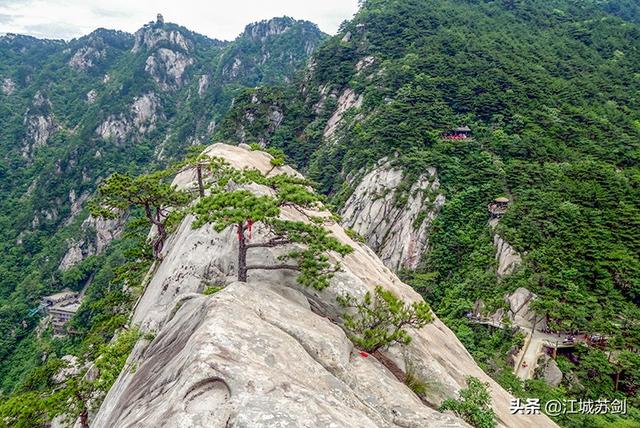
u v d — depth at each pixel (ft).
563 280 173.99
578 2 630.74
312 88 425.69
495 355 154.51
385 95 348.18
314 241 53.57
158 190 97.14
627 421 119.55
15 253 456.04
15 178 591.78
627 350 146.92
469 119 299.99
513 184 240.73
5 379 277.44
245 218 49.75
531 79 346.54
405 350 58.34
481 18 512.22
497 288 188.65
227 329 33.63
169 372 32.24
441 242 234.58
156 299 76.79
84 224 447.83
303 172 359.66
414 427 38.45
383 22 456.45
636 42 505.25
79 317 292.61
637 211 195.93
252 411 25.50
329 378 34.58
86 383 68.08
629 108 356.79
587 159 252.62
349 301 56.59
